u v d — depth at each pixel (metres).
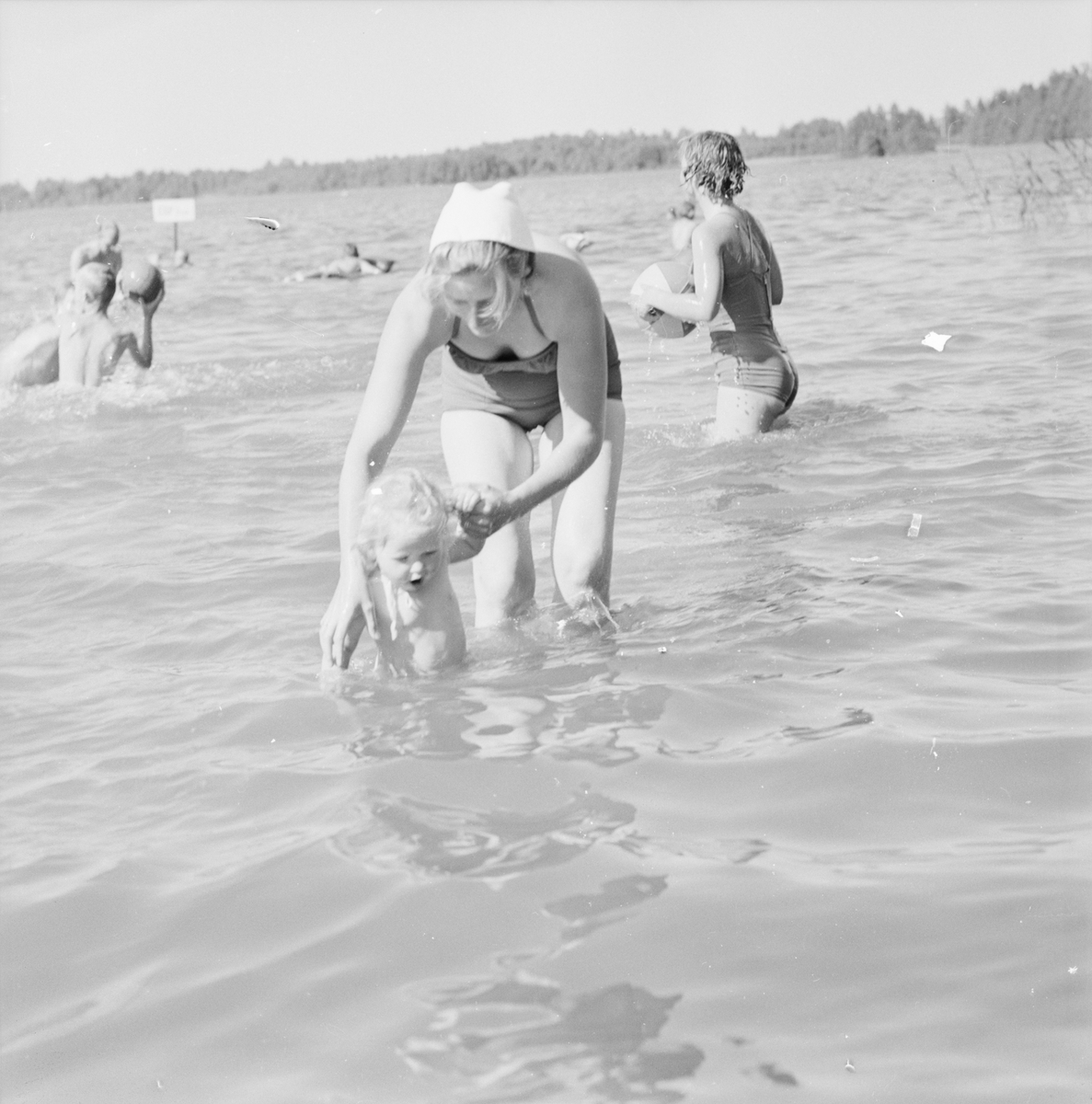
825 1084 2.13
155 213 15.13
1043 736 3.35
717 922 2.59
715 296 6.95
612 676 3.90
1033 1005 2.29
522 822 3.04
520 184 73.25
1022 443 6.55
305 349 11.73
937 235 18.44
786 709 3.61
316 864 2.91
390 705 3.79
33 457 7.55
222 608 4.87
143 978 2.58
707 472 6.47
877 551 5.01
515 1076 2.19
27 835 3.21
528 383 4.43
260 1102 2.19
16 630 4.78
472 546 4.10
